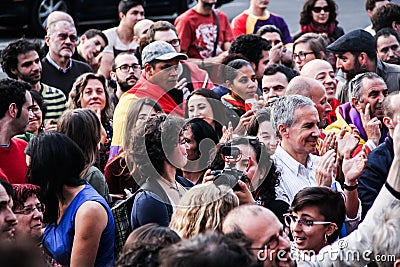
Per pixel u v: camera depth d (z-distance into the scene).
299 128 9.89
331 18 18.33
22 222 8.26
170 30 14.66
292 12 29.56
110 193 10.11
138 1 17.69
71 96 12.81
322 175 9.48
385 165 10.27
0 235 7.34
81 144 9.63
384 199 7.04
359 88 11.73
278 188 9.79
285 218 8.52
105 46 16.91
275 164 9.82
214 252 5.43
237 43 14.70
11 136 10.13
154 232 6.88
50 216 8.68
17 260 5.35
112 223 8.66
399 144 6.96
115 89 14.82
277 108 9.99
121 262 6.50
